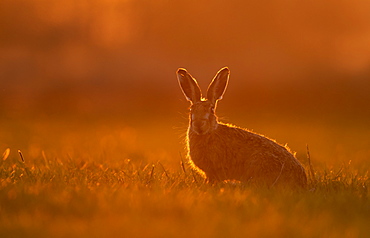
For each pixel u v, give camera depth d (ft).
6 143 90.22
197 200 33.83
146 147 86.07
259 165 40.98
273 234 26.63
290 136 105.19
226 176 43.39
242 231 26.81
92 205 32.01
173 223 28.63
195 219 29.22
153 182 42.86
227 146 42.88
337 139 103.35
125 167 51.85
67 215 30.63
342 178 44.55
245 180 41.88
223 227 27.45
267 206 32.22
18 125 127.44
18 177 44.86
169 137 106.01
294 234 26.68
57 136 106.01
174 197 34.47
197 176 46.44
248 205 32.42
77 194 34.78
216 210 31.48
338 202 33.65
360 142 98.53
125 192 35.70
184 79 47.32
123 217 29.76
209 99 45.55
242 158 42.39
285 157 41.50
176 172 49.37
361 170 53.42
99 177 45.47
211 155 43.29
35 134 108.99
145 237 26.14
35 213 30.42
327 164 58.65
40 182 40.52
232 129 43.78
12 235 26.27
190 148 44.86
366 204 33.45
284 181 39.88
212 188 39.34
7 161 59.41
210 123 43.01
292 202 33.30
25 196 33.81
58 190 36.83
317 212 31.42
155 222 28.86
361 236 26.84
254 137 42.96
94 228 27.35
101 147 81.10
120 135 108.27
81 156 65.77
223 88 46.96
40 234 26.32
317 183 41.98
